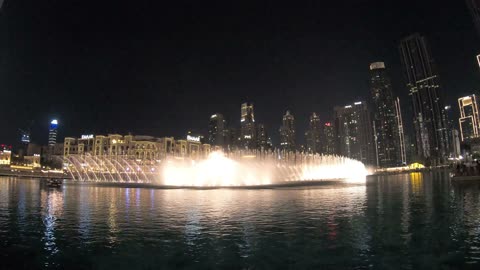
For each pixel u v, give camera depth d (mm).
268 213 27828
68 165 197625
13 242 18172
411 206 31062
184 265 14445
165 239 18734
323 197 42062
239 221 24078
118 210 30547
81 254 16016
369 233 19625
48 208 32281
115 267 14266
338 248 16594
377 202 35156
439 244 17016
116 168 177750
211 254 15914
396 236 18797
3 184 88688
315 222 23312
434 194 43188
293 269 13766
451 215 25234
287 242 17859
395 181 96500
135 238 19000
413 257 15039
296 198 41094
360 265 14141
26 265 14539
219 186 67562
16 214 28078
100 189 66062
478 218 23812
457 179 70250
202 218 25500
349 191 53125
